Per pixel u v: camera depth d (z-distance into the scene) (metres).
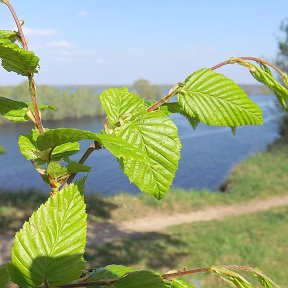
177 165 1.32
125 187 23.20
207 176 26.95
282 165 23.45
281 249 13.02
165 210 18.00
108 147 1.09
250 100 1.51
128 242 13.89
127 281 1.21
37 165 1.38
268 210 17.83
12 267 1.21
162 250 13.17
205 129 53.38
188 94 1.51
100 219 16.56
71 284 1.22
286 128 30.00
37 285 1.22
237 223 15.95
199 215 17.75
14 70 1.28
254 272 1.29
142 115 1.40
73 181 1.36
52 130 1.17
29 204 16.39
